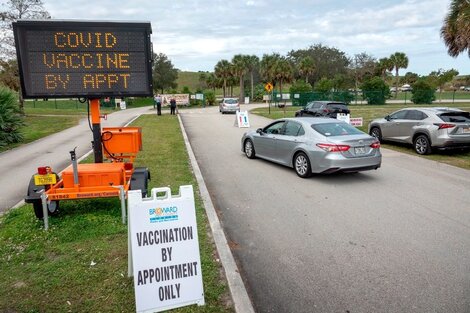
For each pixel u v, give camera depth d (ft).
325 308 13.12
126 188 20.71
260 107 165.48
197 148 47.83
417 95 164.04
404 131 45.75
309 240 18.78
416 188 28.43
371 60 256.32
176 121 85.10
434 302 13.30
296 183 29.96
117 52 22.35
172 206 12.38
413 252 17.25
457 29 57.31
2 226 19.98
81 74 22.08
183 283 12.52
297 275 15.37
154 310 12.23
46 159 41.47
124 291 13.48
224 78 229.86
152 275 12.21
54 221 20.13
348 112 85.35
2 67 101.60
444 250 17.43
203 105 178.81
